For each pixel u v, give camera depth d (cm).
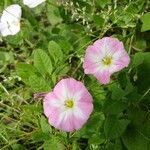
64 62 15
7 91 16
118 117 12
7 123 16
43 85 13
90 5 16
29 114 15
